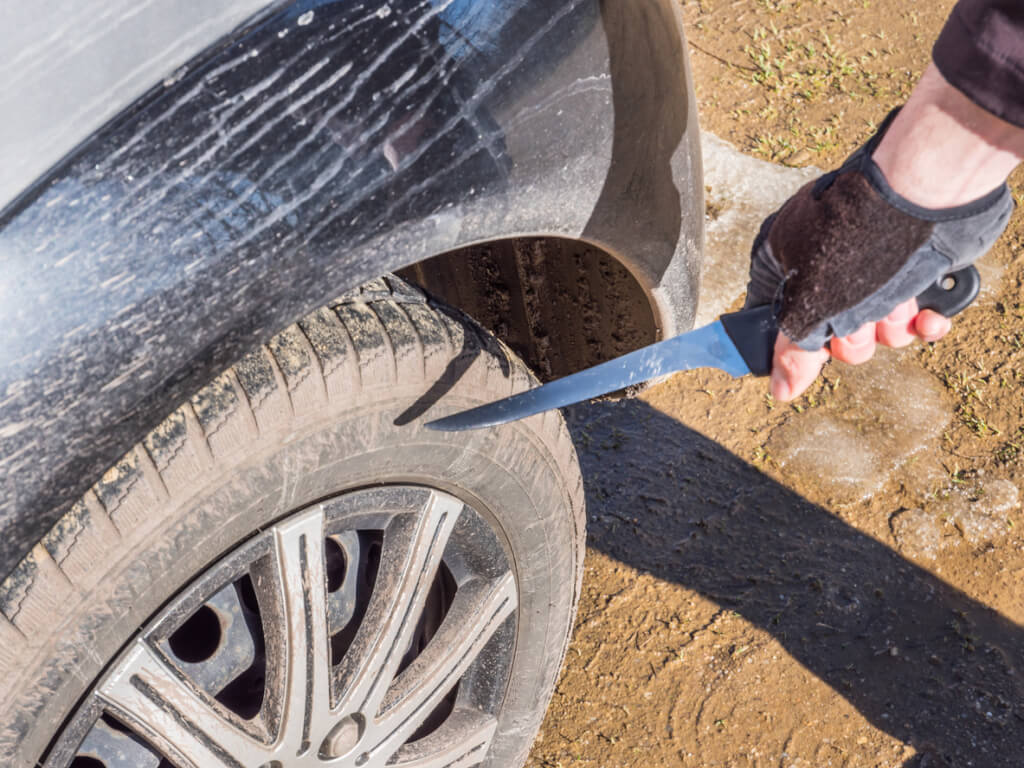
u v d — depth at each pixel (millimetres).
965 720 2502
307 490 1407
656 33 1532
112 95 1063
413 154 1207
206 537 1308
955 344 3422
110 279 1053
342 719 1596
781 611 2730
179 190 1081
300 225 1143
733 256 3660
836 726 2496
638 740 2496
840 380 3320
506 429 1621
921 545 2877
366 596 1888
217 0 1107
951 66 1048
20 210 1027
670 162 1611
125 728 1536
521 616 1896
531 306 1909
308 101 1142
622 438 3201
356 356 1373
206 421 1246
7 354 1019
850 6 4938
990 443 3127
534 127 1317
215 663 1591
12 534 1070
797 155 4082
